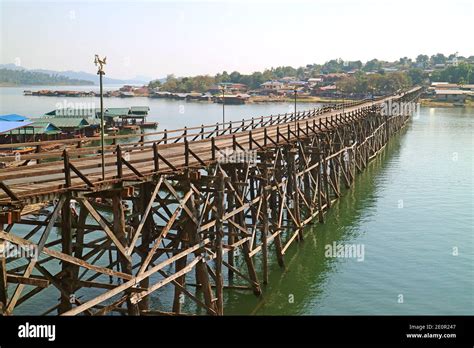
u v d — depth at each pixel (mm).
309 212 33531
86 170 18266
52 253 12492
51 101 183625
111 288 14109
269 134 36281
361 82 184625
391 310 21828
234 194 20844
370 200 41062
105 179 14742
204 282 18188
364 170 54125
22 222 15430
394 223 34719
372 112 62344
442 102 162625
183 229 18312
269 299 22766
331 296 23266
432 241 31000
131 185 15484
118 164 15039
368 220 35406
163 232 16188
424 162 59312
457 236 31984
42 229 31828
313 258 28062
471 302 22672
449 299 22984
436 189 45031
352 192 43906
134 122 98062
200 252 18047
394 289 24031
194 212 17766
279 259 26359
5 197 12547
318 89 194375
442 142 77188
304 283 24641
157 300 22219
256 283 22703
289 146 28953
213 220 19781
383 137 72188
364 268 26594
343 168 45312
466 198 41688
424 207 38938
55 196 12922
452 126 100500
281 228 26234
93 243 16250
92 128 79625
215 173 20859
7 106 149375
